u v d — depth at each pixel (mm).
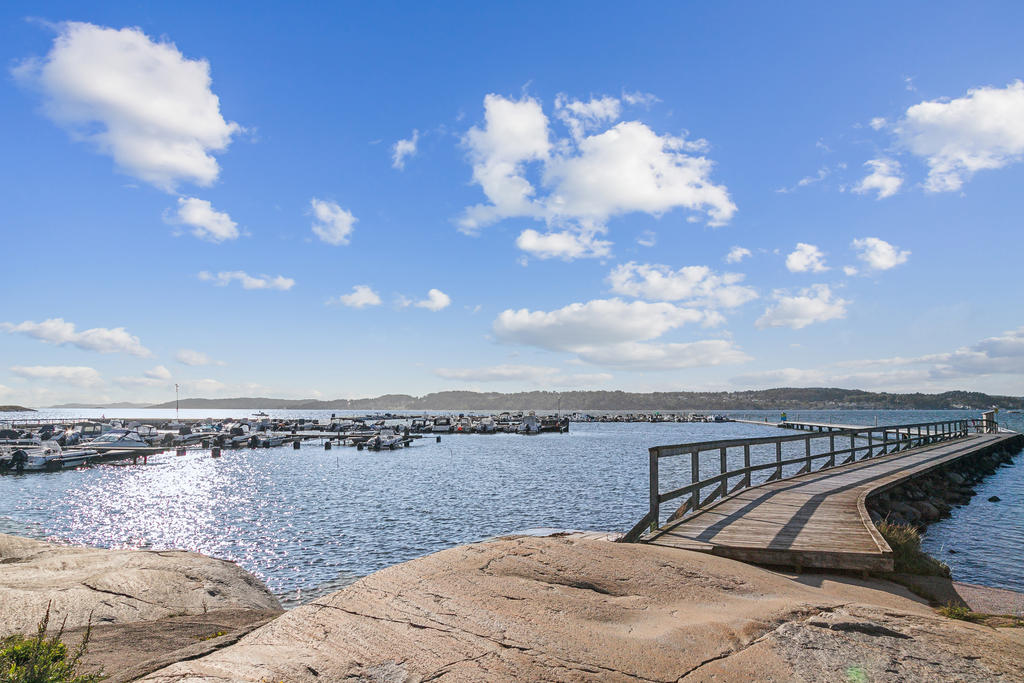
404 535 21312
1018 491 25781
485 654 3961
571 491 32156
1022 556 13664
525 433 108500
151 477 43125
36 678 4000
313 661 3836
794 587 6297
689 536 8945
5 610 7305
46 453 52750
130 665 5305
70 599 7820
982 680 3715
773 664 3891
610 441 87938
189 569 9531
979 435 47781
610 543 6695
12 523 25359
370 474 43438
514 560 5754
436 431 109188
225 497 32375
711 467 45750
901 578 8023
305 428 113688
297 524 23984
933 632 4488
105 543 21203
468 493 32000
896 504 17516
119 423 110812
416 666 3797
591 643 4168
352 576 16172
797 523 10000
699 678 3697
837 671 3801
